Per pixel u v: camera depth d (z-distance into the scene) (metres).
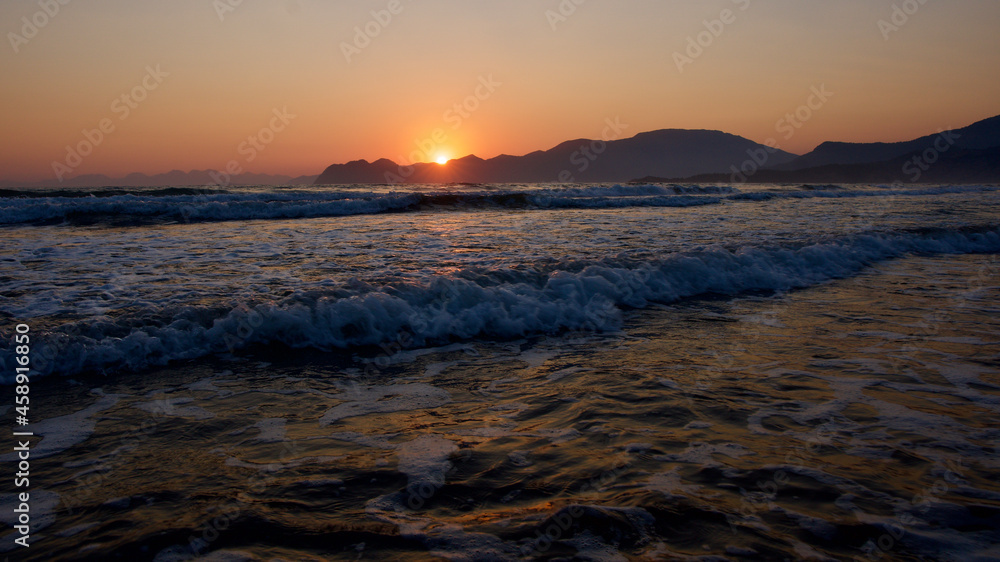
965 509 2.34
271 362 4.51
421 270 7.52
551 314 5.70
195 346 4.68
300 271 7.51
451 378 4.19
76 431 3.25
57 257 8.63
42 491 2.56
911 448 2.94
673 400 3.67
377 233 12.09
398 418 3.44
